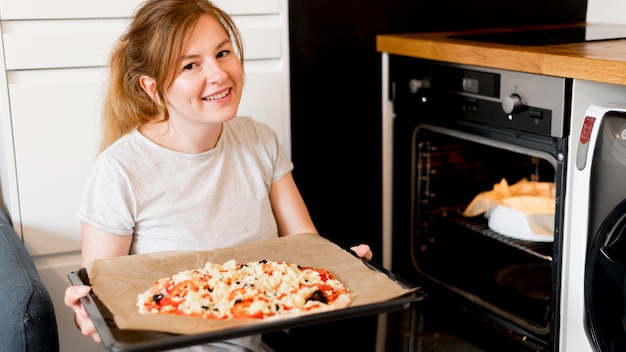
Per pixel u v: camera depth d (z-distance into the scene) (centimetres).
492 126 211
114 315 141
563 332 196
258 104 230
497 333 219
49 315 163
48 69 206
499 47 203
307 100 239
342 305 143
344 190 251
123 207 174
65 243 215
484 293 231
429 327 227
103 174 175
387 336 223
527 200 221
